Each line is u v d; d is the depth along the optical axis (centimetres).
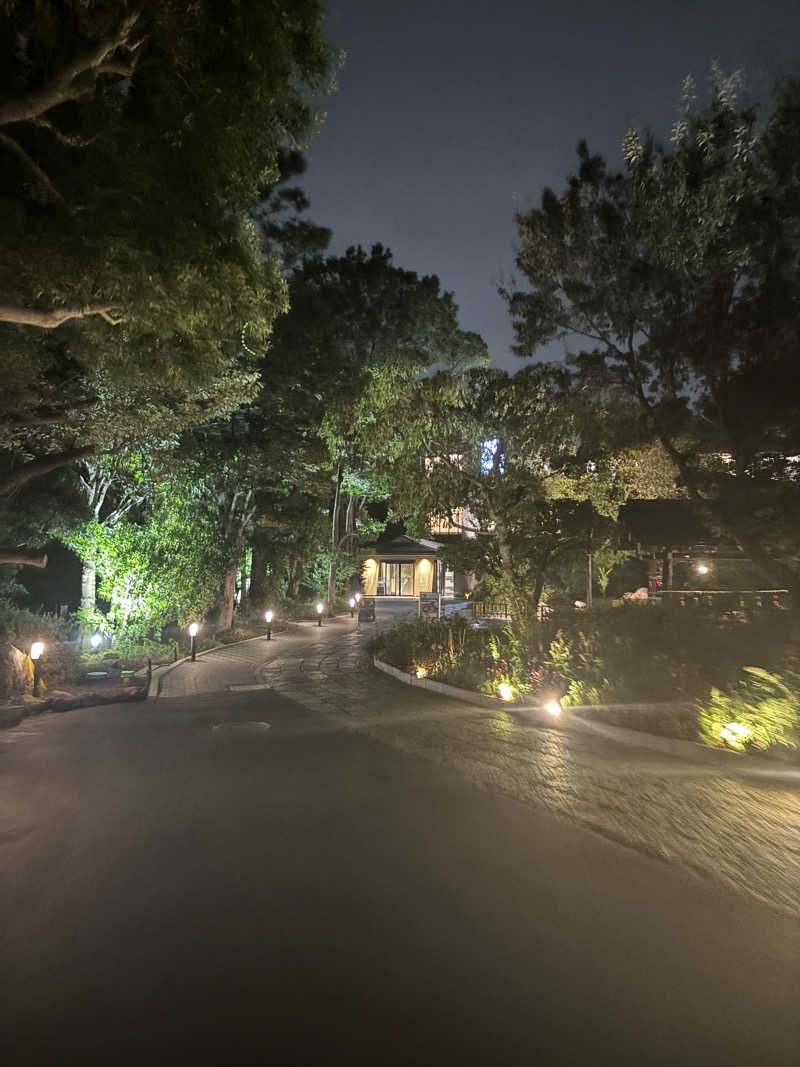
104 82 850
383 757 926
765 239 1180
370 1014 349
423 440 1675
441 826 638
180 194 856
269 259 1014
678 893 489
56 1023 343
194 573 2355
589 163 1380
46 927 446
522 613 1753
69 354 1565
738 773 805
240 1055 317
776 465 1334
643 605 1773
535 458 1753
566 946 416
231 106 825
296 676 1927
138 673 1992
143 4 729
